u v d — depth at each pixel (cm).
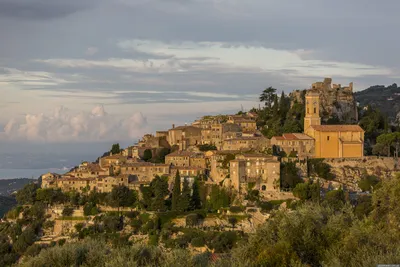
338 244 14138
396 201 16600
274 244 14612
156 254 15262
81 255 15762
